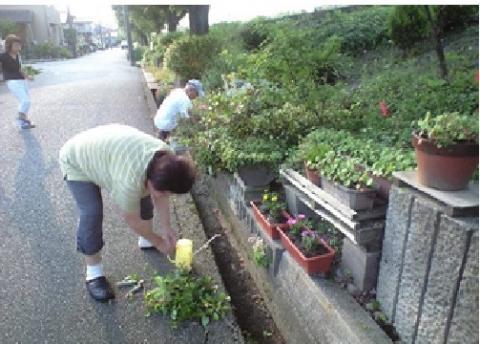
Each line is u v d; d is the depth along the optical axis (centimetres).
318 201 285
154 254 354
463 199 197
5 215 423
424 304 213
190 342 263
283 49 514
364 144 319
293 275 294
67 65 2470
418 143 210
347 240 275
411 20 717
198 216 418
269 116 407
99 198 290
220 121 437
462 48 648
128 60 3114
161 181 226
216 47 1019
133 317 284
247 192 373
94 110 923
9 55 715
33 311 290
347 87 593
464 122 206
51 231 392
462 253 187
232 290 353
